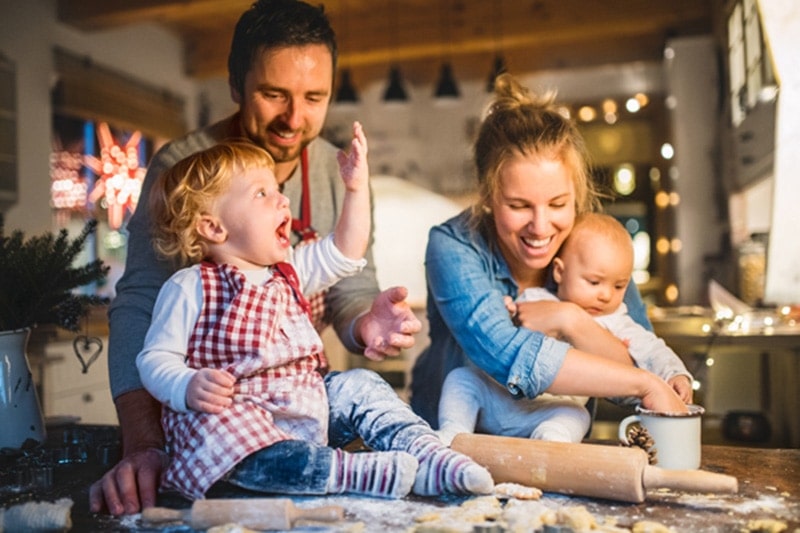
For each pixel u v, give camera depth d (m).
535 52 6.28
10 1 4.16
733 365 3.13
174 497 1.14
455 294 1.39
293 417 1.17
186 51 6.04
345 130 6.86
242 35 1.58
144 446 1.22
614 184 6.19
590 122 6.33
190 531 0.99
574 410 1.36
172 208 1.21
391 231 5.93
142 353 1.14
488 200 1.43
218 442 1.08
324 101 1.62
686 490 1.02
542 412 1.36
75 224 4.50
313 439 1.17
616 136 6.27
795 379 2.93
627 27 5.47
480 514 0.99
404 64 6.55
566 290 1.48
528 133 1.37
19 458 1.38
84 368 1.58
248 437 1.08
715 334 2.80
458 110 6.71
